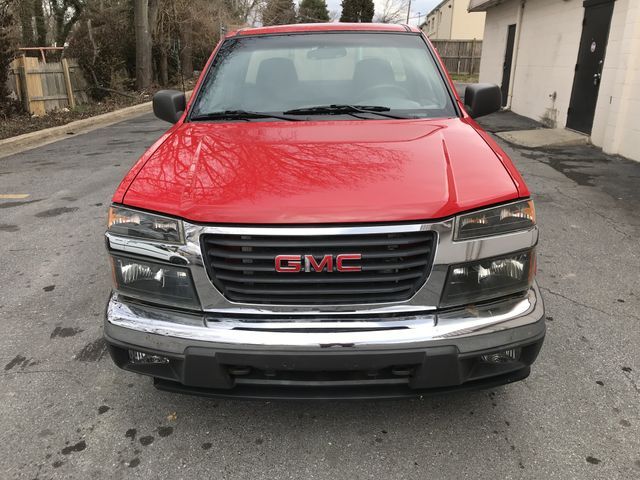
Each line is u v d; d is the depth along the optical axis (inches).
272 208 83.4
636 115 320.8
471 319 85.7
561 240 195.2
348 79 137.4
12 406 108.4
